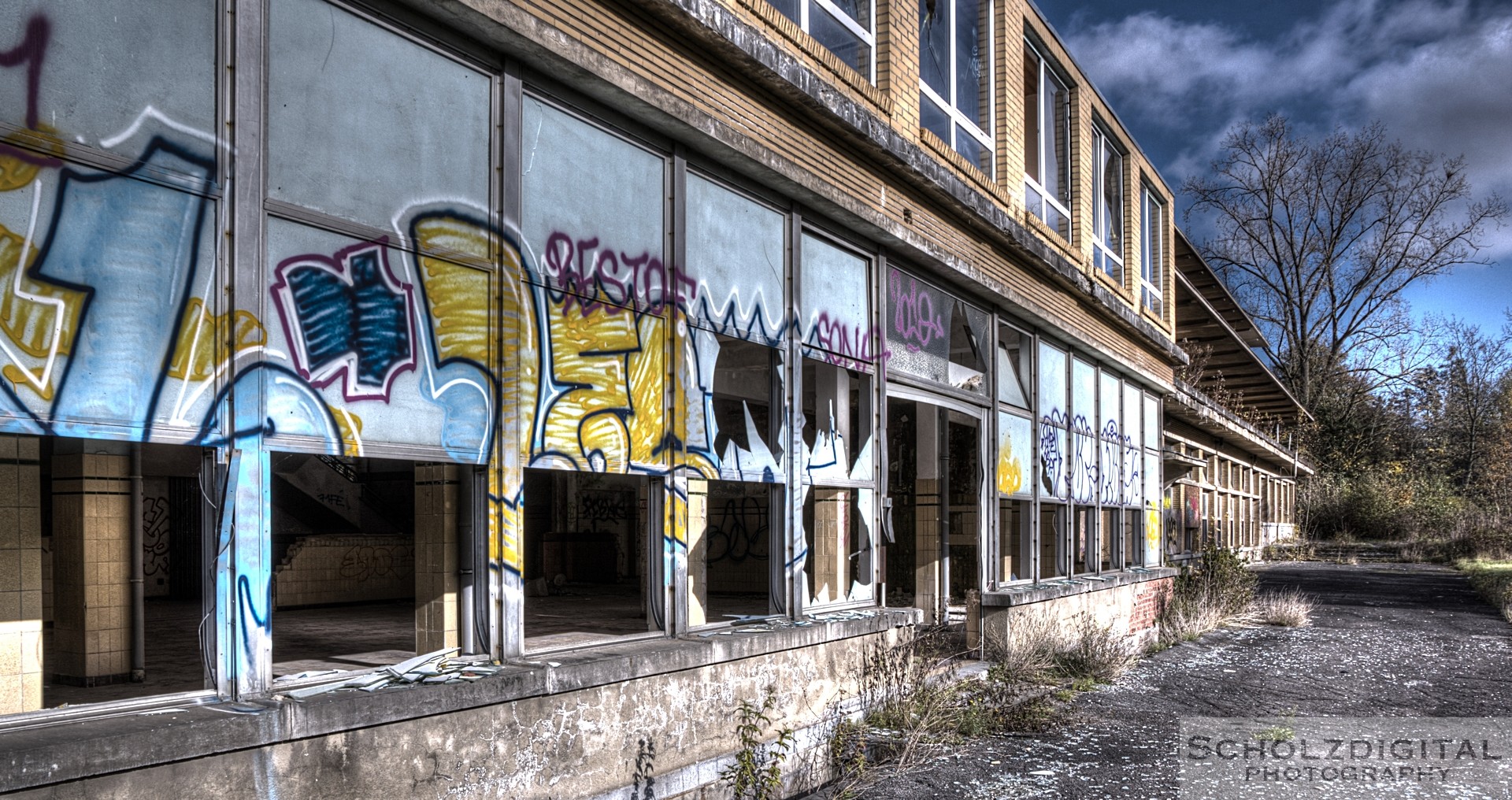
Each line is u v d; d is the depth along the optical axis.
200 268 3.85
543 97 5.38
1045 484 12.25
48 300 3.43
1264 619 18.12
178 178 3.80
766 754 6.37
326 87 4.33
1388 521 46.25
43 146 3.43
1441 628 17.30
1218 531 28.73
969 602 10.36
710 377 6.59
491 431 4.99
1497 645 14.98
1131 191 15.78
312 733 3.83
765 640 6.53
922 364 9.40
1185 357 18.03
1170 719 9.33
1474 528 38.34
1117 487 15.20
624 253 5.90
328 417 4.25
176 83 3.82
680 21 6.00
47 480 8.77
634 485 16.48
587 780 5.16
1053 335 12.52
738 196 6.96
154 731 3.36
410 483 14.81
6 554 4.16
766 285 7.21
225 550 3.87
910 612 8.35
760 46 6.63
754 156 6.63
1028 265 11.47
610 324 5.77
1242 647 14.53
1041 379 12.24
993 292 10.38
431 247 4.73
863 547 8.48
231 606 3.90
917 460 11.70
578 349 5.54
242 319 3.95
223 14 3.97
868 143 7.93
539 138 5.36
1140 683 11.13
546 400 5.32
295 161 4.19
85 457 5.38
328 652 6.62
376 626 8.70
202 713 3.69
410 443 4.59
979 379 10.62
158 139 3.75
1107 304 13.56
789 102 7.18
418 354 4.64
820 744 7.07
